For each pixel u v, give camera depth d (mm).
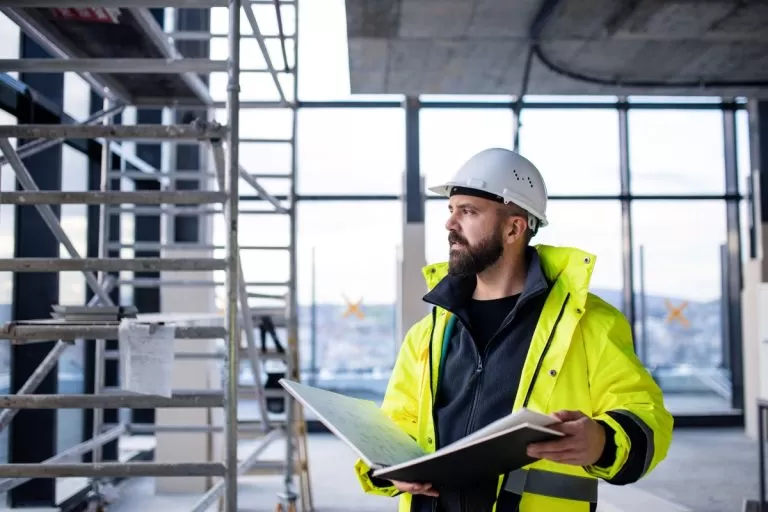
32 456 4203
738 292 7988
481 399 1490
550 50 4586
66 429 4746
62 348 2863
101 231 4078
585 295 1457
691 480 5520
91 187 5062
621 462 1253
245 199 7480
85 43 3072
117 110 3910
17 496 4195
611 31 4262
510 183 1574
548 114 7727
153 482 5445
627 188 7840
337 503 4863
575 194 7809
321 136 7559
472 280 1642
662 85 5230
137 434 6762
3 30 3787
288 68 4066
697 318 8000
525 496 1421
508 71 4949
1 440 4125
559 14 4039
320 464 6082
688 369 8031
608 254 7914
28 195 1959
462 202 1587
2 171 3941
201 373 5145
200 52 5750
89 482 4773
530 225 1616
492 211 1572
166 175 4172
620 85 5199
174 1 2109
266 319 4520
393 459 1324
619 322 1506
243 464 3295
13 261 1956
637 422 1295
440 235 7445
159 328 2014
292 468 4293
